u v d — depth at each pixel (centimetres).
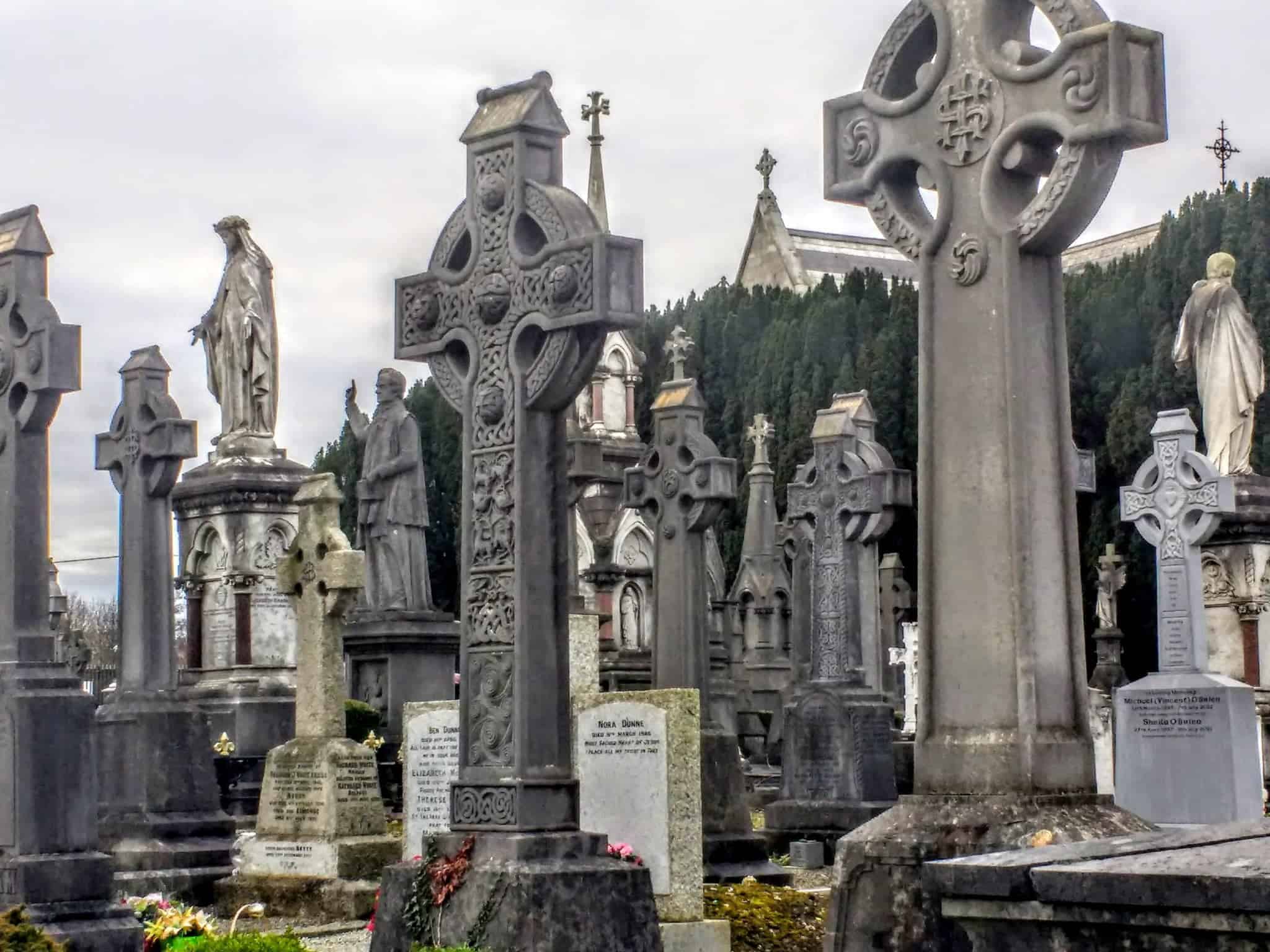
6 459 1166
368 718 2395
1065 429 765
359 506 2670
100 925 1100
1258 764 1720
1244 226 3888
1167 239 4031
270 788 1590
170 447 1673
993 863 438
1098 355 4056
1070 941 421
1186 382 3856
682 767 1205
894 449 4362
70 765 1124
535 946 937
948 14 783
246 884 1548
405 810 1452
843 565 2012
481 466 1035
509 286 1031
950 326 775
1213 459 2411
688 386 1709
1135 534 3831
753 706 3684
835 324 4678
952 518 767
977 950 439
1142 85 732
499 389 1030
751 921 1261
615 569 3522
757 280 6806
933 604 768
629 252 997
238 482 2544
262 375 2609
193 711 1680
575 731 1255
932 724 764
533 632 1000
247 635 2550
